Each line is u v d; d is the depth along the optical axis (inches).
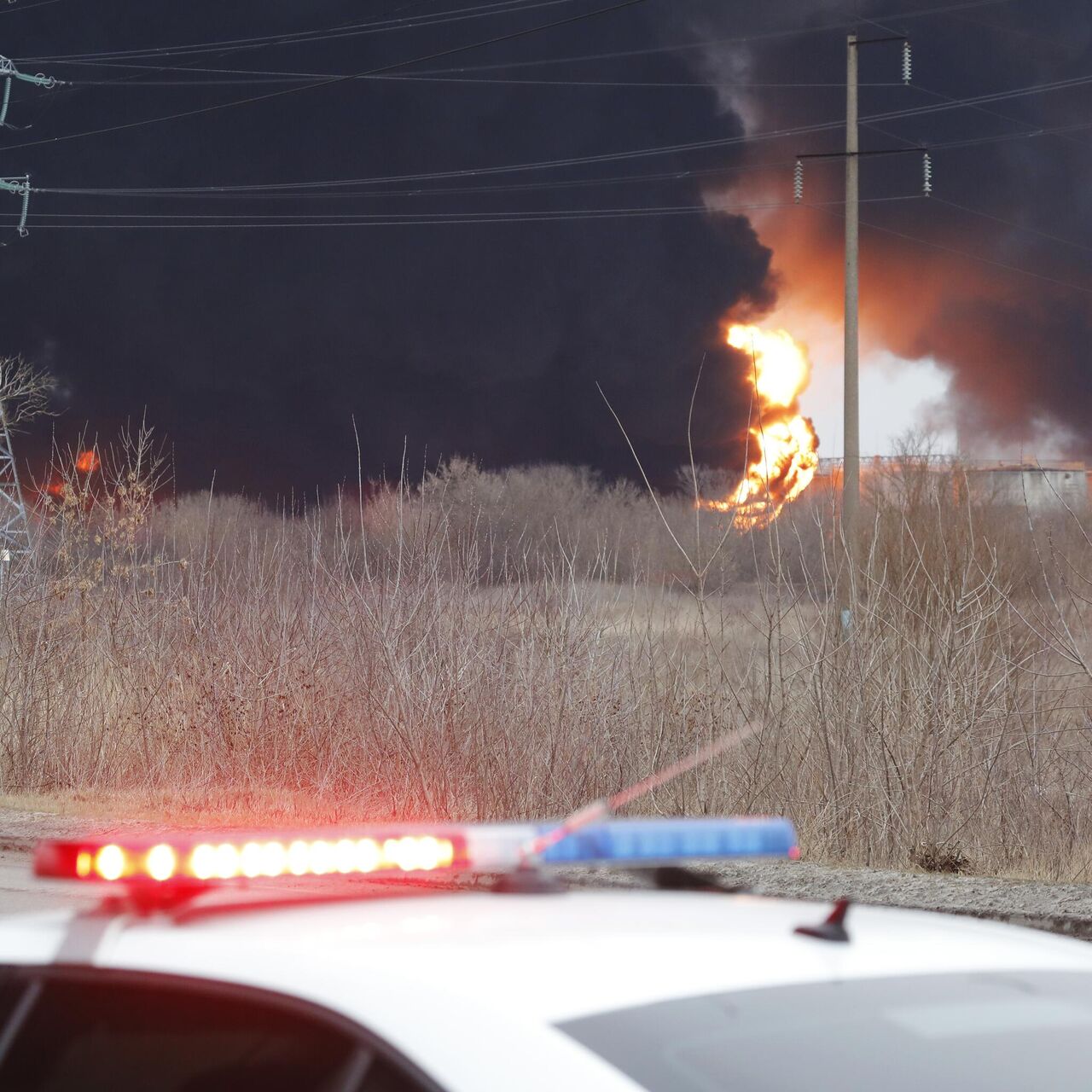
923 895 1390.3
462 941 311.7
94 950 331.0
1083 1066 286.0
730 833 362.9
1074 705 1668.3
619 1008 281.3
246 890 371.6
